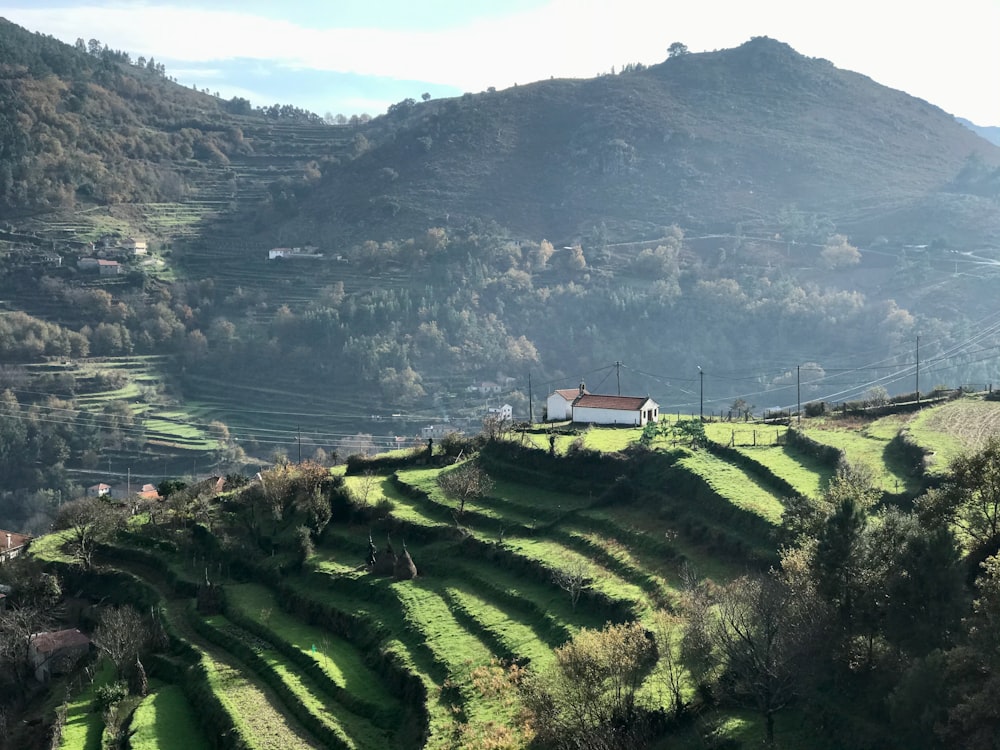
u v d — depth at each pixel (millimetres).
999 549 69625
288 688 93750
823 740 66438
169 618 116938
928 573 65438
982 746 55594
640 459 120375
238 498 146000
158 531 145000
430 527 119438
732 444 123125
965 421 122188
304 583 116750
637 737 70250
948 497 74125
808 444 118125
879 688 66062
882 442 118688
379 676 93000
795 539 85250
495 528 116625
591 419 151125
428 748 75875
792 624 69938
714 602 81312
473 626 95625
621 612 89000
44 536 153875
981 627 59625
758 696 68125
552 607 95062
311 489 135500
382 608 105250
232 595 119062
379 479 141500
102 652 111000
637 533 105125
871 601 68875
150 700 98625
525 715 75250
